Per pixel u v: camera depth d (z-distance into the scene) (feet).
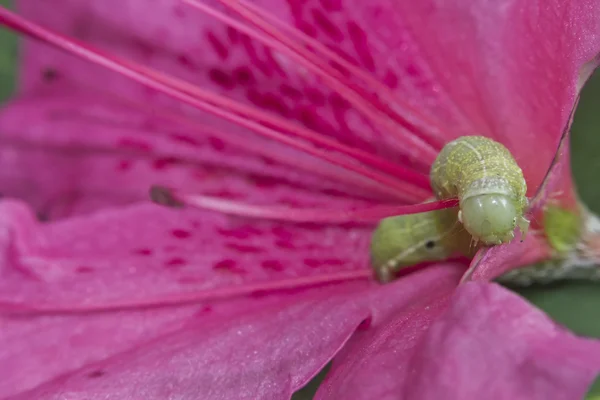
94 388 0.28
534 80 0.29
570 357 0.25
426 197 0.31
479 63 0.30
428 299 0.28
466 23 0.30
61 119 0.34
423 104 0.31
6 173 0.34
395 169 0.30
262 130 0.30
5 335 0.30
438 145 0.31
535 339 0.25
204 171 0.33
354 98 0.31
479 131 0.30
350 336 0.28
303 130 0.30
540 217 0.29
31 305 0.30
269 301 0.30
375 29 0.31
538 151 0.29
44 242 0.31
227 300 0.30
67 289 0.30
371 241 0.30
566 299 0.30
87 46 0.30
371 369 0.26
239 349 0.28
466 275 0.27
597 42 0.27
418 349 0.26
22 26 0.30
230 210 0.31
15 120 0.34
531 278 0.30
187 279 0.30
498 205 0.27
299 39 0.32
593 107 0.33
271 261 0.31
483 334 0.25
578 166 0.33
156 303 0.30
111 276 0.30
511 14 0.29
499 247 0.27
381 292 0.28
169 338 0.29
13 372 0.29
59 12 0.34
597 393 0.28
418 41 0.31
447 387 0.25
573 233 0.29
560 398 0.24
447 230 0.29
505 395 0.25
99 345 0.29
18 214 0.31
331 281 0.30
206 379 0.28
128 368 0.28
